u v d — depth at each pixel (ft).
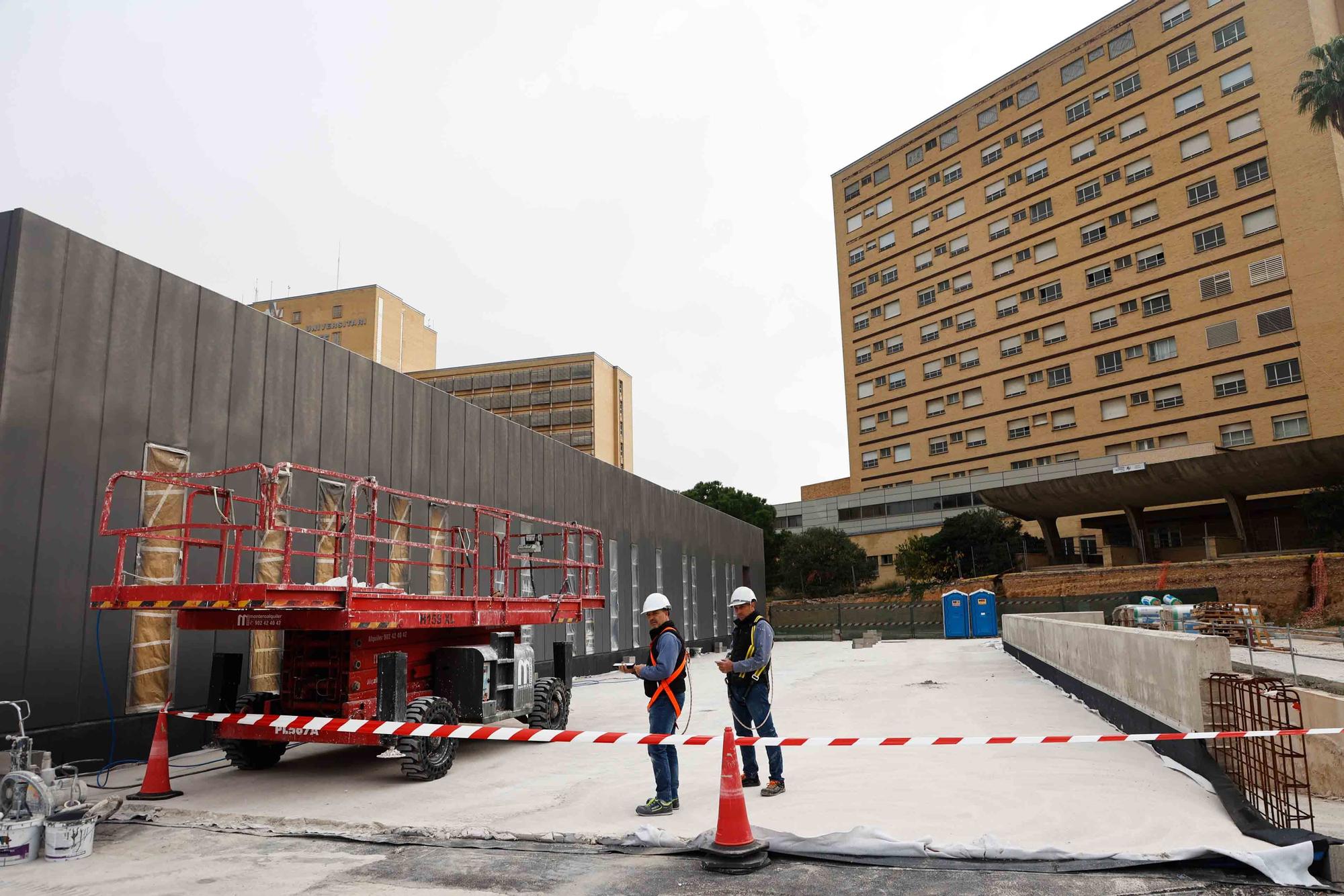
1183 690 25.62
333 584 27.73
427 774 28.60
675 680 22.97
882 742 19.92
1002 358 214.90
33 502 31.09
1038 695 48.88
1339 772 23.50
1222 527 161.17
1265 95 169.99
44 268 32.17
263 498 26.35
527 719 38.34
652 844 19.43
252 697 31.91
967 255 225.56
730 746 18.58
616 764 31.14
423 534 55.62
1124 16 195.31
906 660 85.71
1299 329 161.07
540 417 302.45
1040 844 18.24
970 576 173.27
